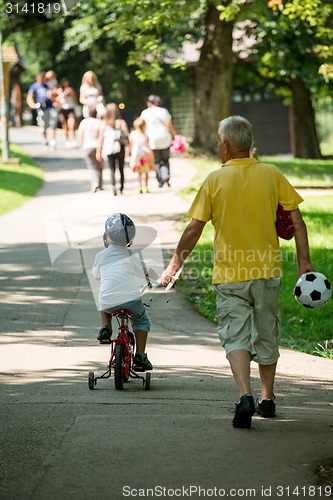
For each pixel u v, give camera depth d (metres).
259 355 17.88
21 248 43.84
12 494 13.55
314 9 57.81
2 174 70.62
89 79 71.81
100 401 19.98
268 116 138.75
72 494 13.50
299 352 28.08
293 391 21.89
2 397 20.59
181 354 26.48
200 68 88.62
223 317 17.55
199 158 85.25
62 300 33.72
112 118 60.56
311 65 96.31
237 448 15.55
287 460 14.88
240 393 16.94
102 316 22.16
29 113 152.62
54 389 21.64
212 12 86.88
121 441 16.05
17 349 26.72
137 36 61.91
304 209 53.88
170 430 16.75
